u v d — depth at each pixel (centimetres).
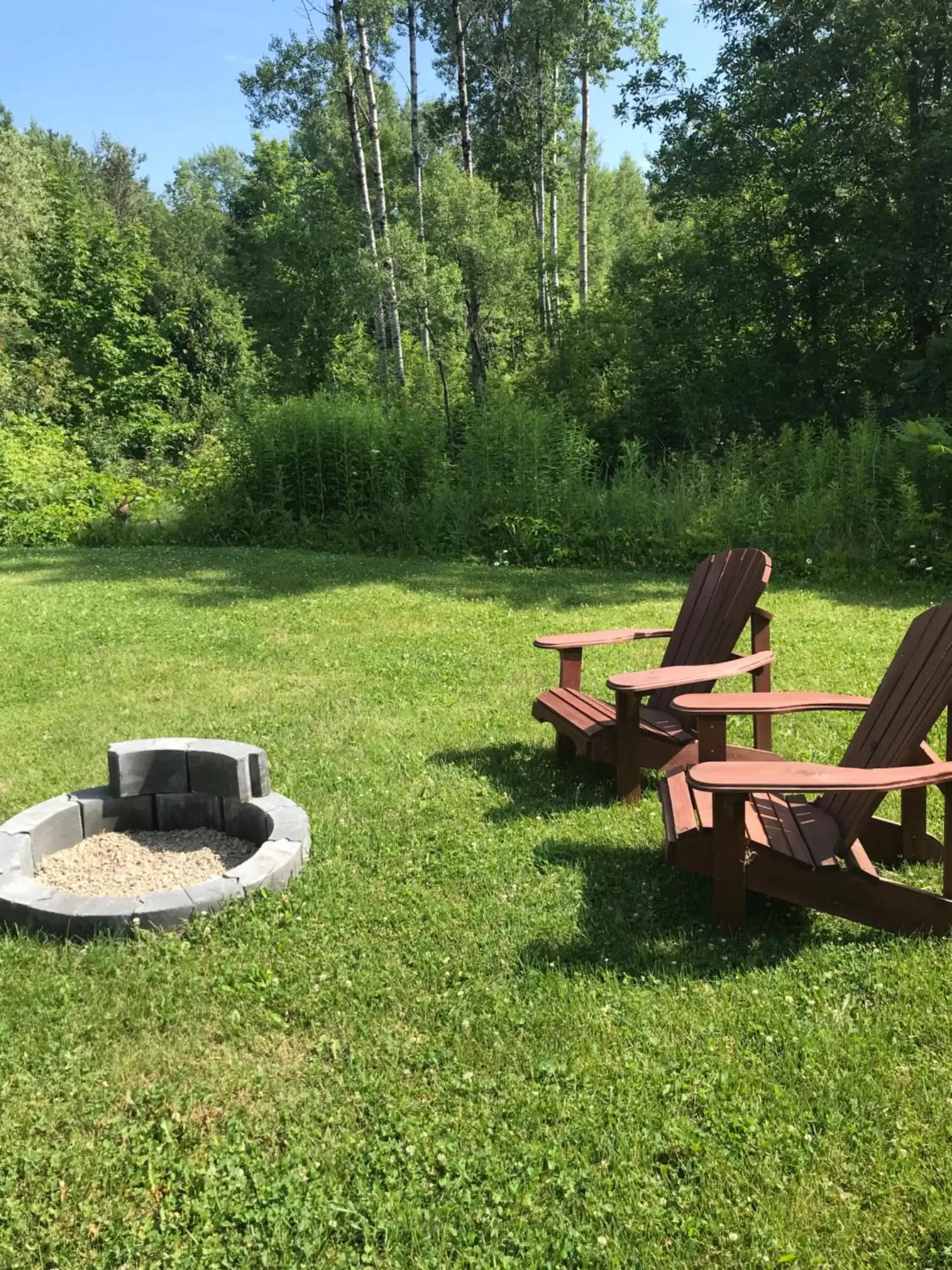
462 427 1459
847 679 616
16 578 1087
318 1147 224
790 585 1031
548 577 1084
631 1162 215
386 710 579
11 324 2475
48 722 568
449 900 339
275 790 448
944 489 1104
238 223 3959
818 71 1518
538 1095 238
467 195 2062
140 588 1013
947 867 299
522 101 2478
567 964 297
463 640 763
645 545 1182
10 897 318
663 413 1762
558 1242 196
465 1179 213
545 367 1925
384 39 1927
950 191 1470
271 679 658
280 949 306
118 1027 270
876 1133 222
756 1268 189
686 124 1691
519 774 467
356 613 877
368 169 2809
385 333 1964
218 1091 245
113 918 307
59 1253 199
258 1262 196
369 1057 256
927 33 1445
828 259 1552
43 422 2228
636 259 1892
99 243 2664
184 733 542
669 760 428
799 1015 269
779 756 421
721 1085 240
